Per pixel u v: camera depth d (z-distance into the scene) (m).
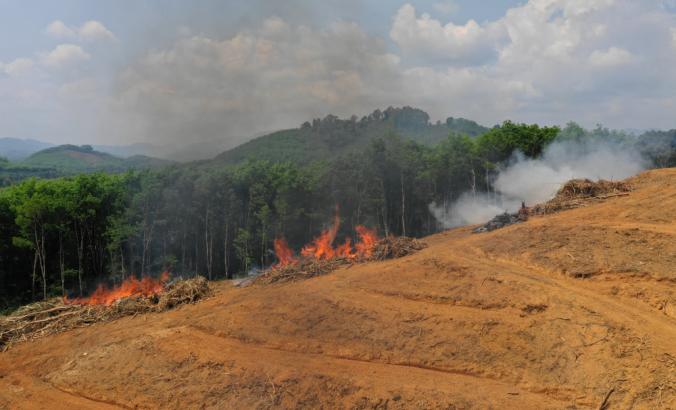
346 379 8.74
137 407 9.77
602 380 7.54
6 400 10.78
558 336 8.62
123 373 10.76
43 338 14.37
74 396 10.70
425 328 9.86
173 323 13.26
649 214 13.71
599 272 10.52
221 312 12.90
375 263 15.73
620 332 8.27
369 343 9.91
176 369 10.36
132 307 15.51
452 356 8.95
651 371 7.36
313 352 10.17
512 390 7.90
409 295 11.51
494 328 9.29
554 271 11.26
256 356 10.28
